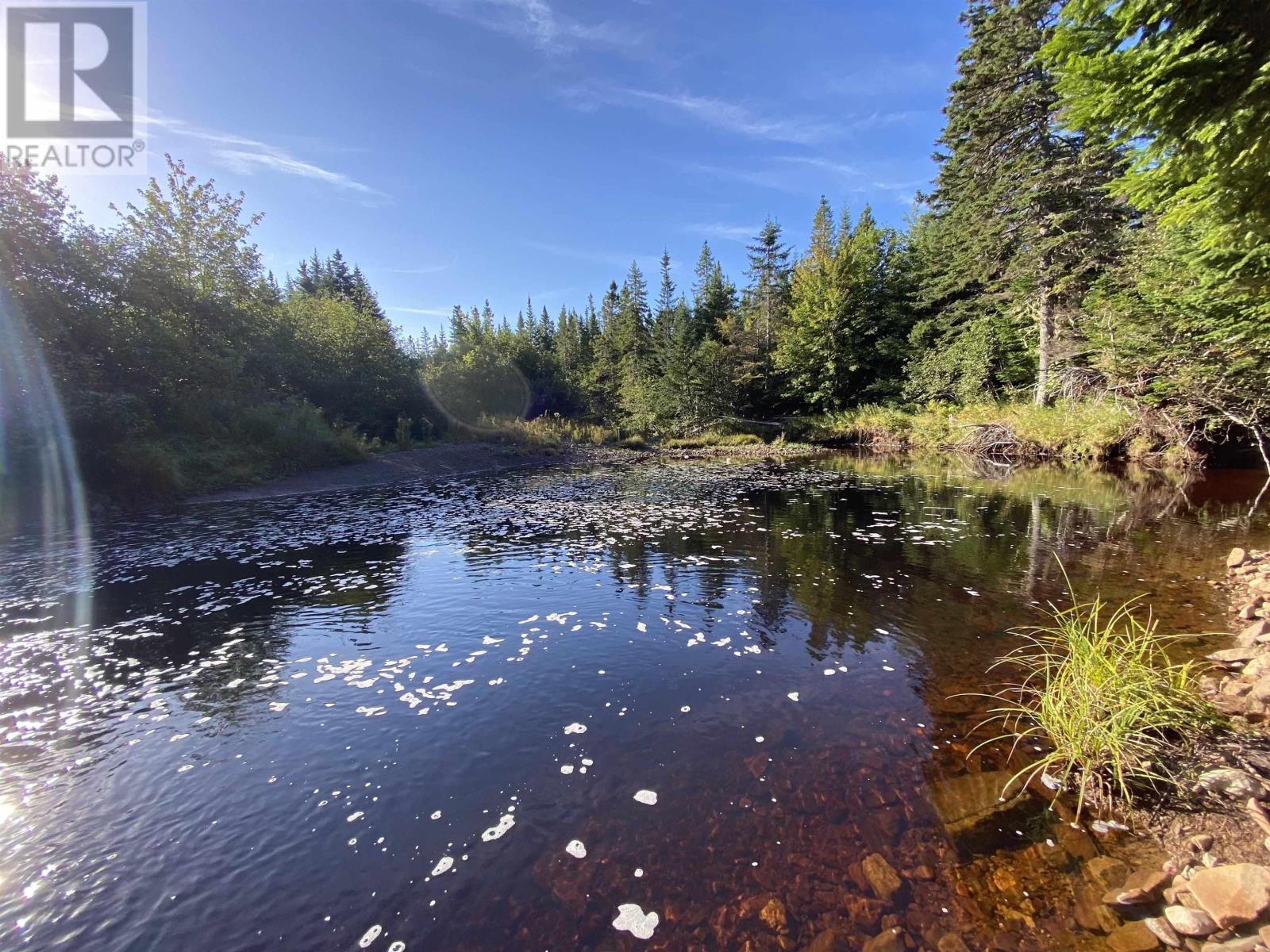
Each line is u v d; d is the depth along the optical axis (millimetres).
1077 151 17031
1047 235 18078
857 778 2922
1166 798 2588
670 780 2961
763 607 5695
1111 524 8734
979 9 19344
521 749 3289
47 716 3787
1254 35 3404
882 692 3871
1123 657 3191
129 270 13375
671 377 29734
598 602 5953
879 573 6707
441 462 19000
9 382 10234
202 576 7016
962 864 2314
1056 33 4199
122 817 2791
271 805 2854
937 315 26922
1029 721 3406
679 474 17453
